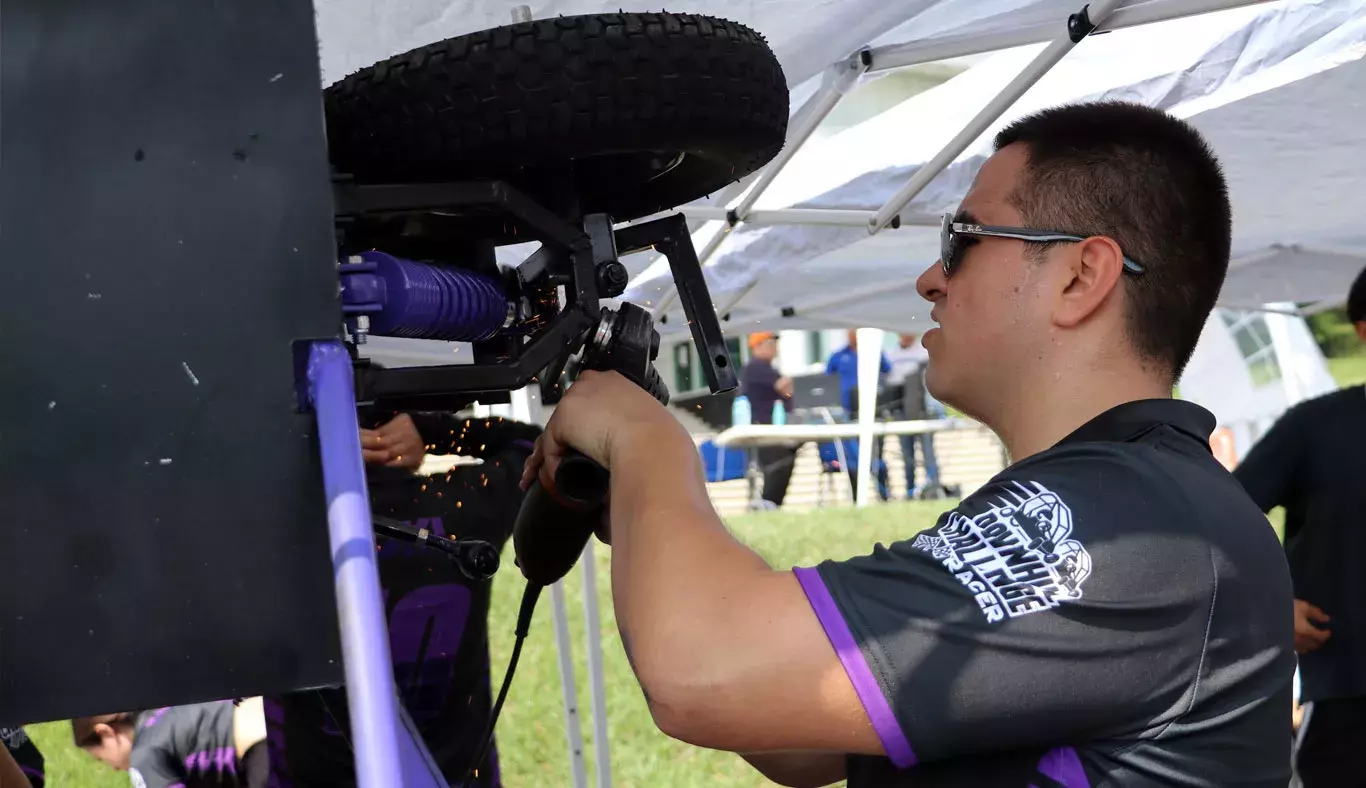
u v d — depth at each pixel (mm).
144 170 647
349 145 830
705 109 838
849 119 3963
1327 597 2613
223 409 651
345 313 755
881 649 777
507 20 1719
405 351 2240
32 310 635
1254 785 834
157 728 2752
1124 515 812
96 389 640
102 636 637
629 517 881
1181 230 947
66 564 636
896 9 1884
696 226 2984
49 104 638
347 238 853
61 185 638
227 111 656
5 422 632
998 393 1019
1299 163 2910
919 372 10227
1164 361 974
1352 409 2631
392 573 1991
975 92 2572
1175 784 800
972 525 835
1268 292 4480
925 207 2814
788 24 1922
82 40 643
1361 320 2939
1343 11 2037
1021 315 983
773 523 8125
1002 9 1978
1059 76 2424
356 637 591
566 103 797
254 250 656
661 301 3371
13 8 636
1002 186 1007
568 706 3605
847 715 783
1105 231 951
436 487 2029
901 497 10461
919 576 801
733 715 791
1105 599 782
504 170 855
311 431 662
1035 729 788
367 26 1692
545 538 1034
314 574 658
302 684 653
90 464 640
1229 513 854
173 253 649
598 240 925
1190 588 799
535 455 1028
